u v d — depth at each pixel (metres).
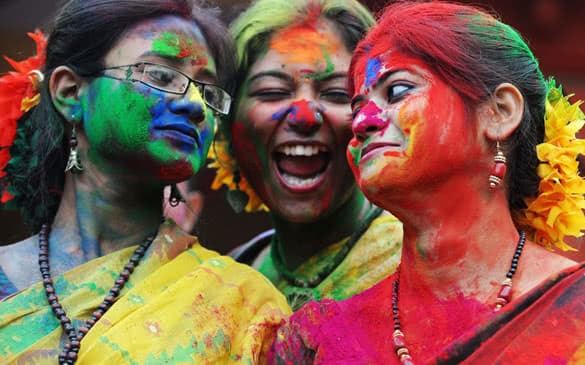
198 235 4.76
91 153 3.82
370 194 3.33
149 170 3.73
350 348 3.30
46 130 3.92
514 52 3.42
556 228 3.45
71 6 3.89
